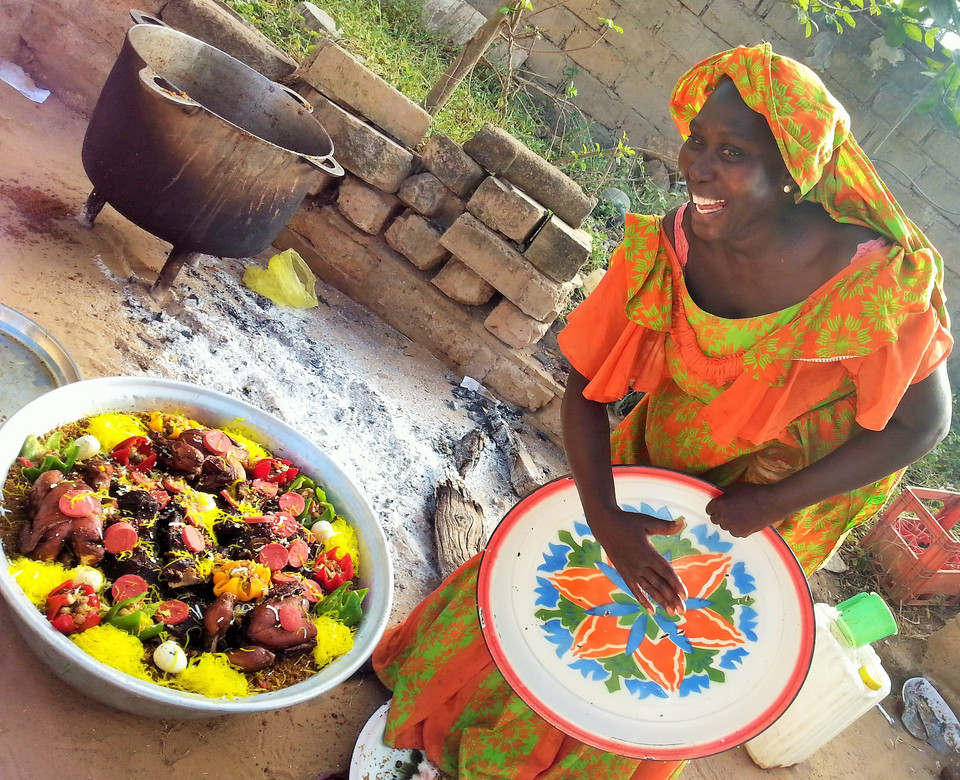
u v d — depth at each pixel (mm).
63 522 2059
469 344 4305
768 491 1943
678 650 2064
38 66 4141
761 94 1590
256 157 3039
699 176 1675
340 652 2254
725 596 2053
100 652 1933
